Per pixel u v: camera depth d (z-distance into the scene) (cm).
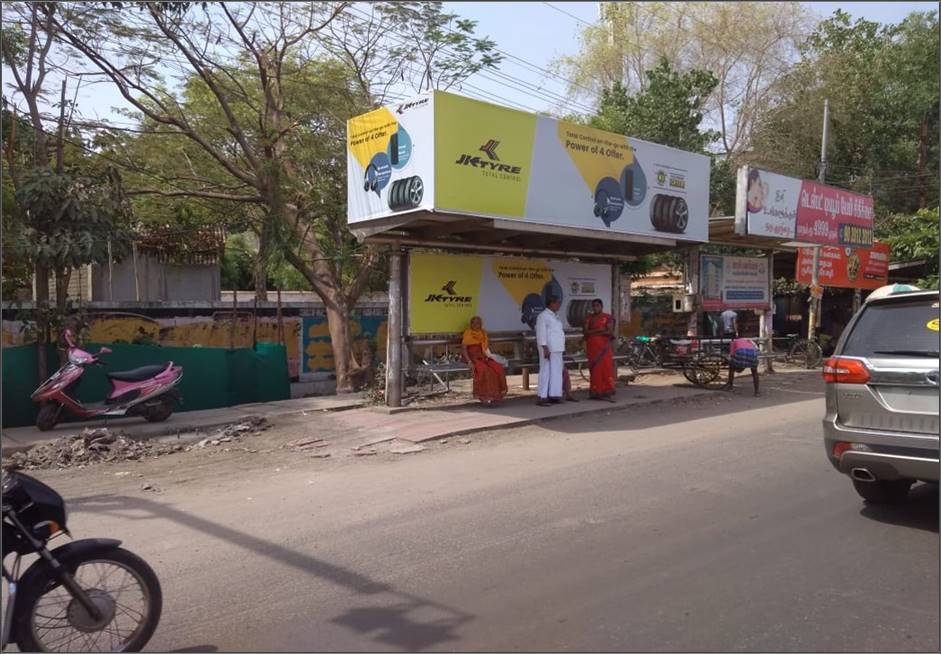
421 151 1026
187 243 1730
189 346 1427
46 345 1120
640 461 822
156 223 1711
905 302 585
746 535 561
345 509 657
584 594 456
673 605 438
